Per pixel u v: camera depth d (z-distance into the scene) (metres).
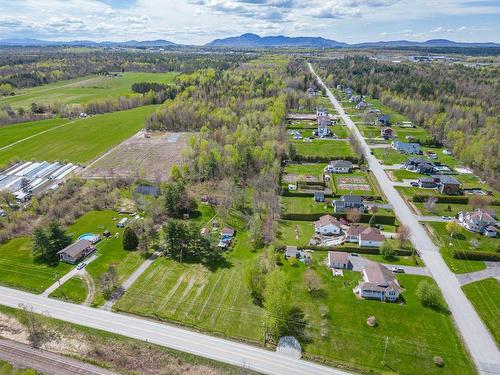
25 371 45.66
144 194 102.88
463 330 54.84
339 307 59.31
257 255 73.94
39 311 58.50
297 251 73.75
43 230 74.06
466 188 102.75
